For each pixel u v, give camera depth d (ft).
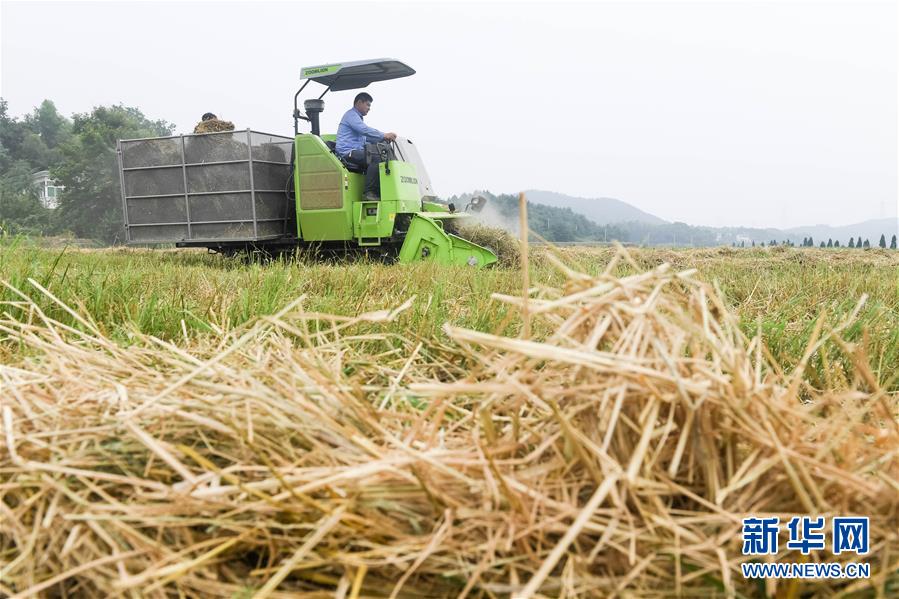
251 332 6.70
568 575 4.53
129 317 11.77
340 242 40.70
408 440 5.77
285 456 5.70
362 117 40.60
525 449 5.85
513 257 38.63
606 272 5.69
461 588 4.76
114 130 238.48
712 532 4.93
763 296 20.20
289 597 4.53
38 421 6.11
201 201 41.37
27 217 218.38
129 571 4.74
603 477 5.02
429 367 9.37
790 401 5.77
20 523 5.06
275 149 41.68
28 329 8.96
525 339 5.42
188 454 5.42
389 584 4.77
